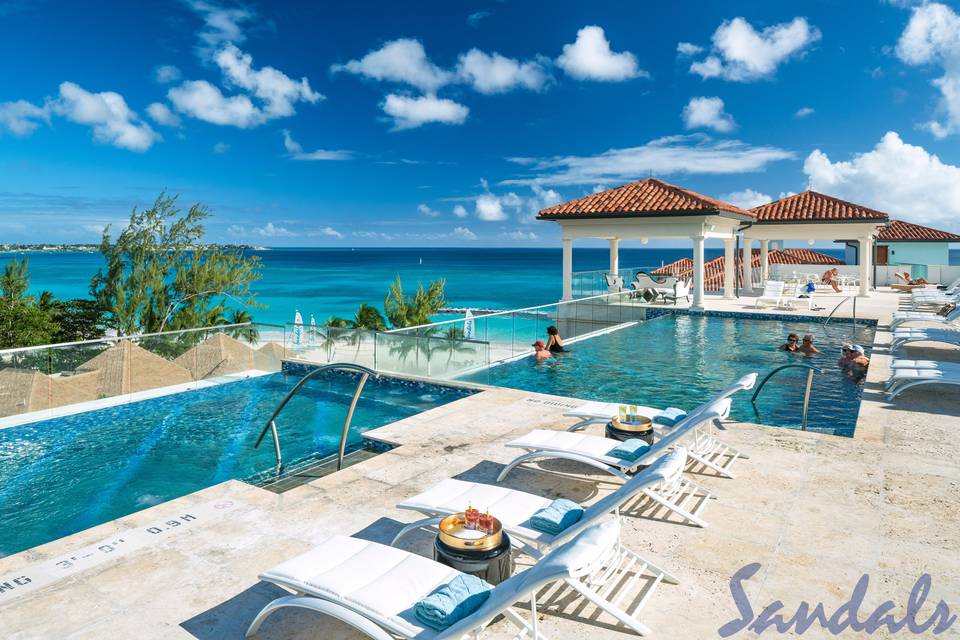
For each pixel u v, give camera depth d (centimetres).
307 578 333
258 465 777
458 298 7094
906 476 605
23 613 375
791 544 465
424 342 1159
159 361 1138
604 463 557
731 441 725
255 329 1310
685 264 3706
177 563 440
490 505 445
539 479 609
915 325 1761
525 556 456
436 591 307
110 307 2261
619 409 663
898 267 3297
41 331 2184
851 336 1700
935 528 489
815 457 664
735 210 2323
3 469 774
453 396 1081
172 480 736
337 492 577
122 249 2277
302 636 354
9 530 611
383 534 488
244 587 407
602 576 392
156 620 369
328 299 6650
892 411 847
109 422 992
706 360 1407
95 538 481
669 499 548
